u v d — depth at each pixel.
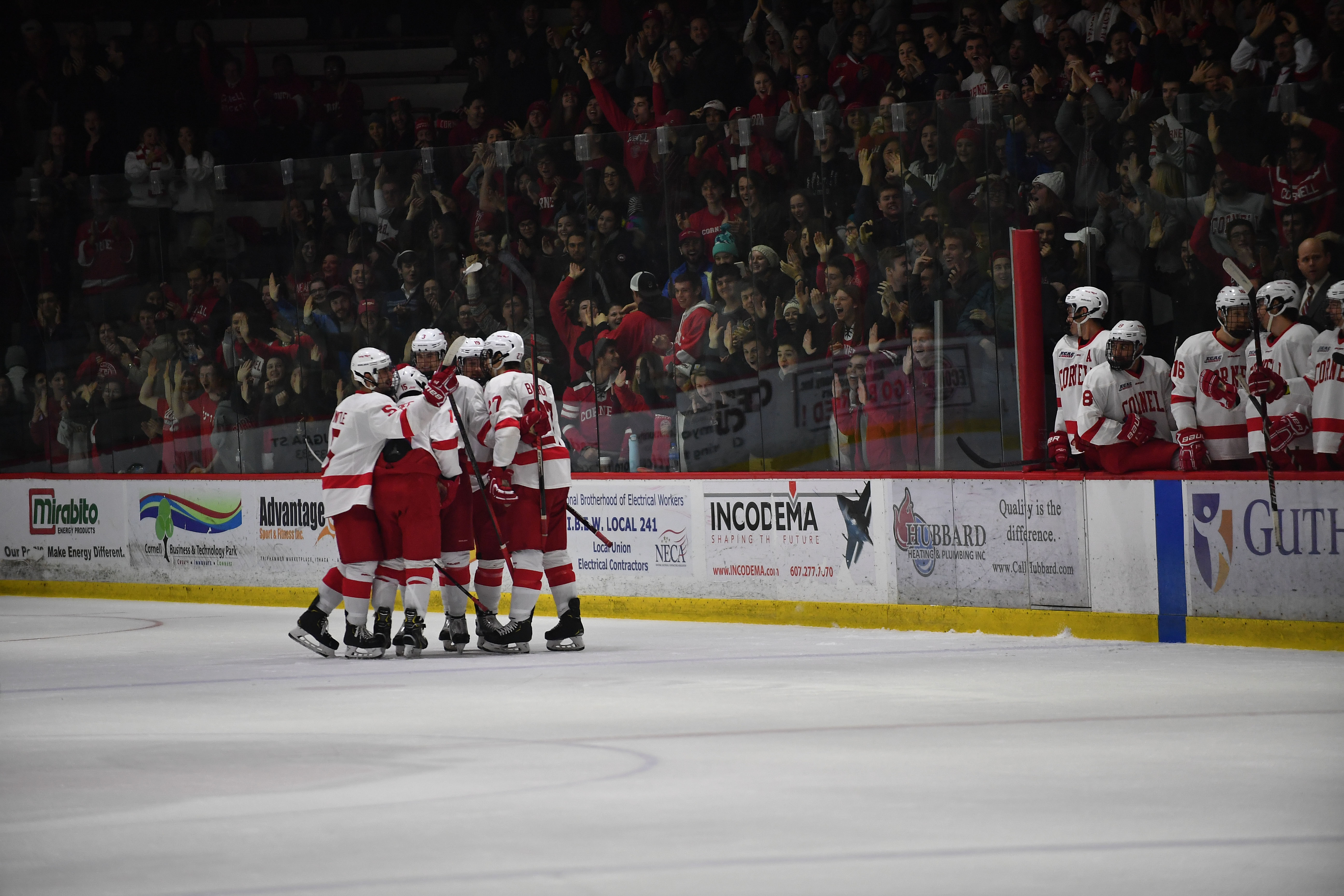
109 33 47.59
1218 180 27.66
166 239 36.78
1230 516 23.09
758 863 10.28
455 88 45.59
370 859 10.59
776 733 15.80
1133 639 24.17
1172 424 25.27
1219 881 9.74
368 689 20.16
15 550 39.47
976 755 14.30
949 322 28.62
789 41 37.34
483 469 24.58
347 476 23.75
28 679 22.12
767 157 30.11
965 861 10.29
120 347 37.66
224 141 43.47
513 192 32.62
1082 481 24.75
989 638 25.06
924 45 35.50
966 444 28.53
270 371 35.59
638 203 31.39
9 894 9.96
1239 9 31.72
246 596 35.53
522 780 13.46
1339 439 23.86
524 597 24.17
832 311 29.62
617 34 40.28
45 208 38.09
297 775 13.98
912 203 28.86
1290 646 22.48
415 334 33.94
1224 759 13.93
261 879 10.12
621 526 30.73
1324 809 11.82
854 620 27.52
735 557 29.16
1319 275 26.34
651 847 10.78
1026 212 28.50
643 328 31.50
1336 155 26.56
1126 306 28.55
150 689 20.70
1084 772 13.35
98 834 11.67
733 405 30.69
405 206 33.81
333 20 47.06
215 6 47.72
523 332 32.81
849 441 29.64
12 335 38.91
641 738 15.59
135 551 37.47
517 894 9.59
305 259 35.06
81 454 38.47
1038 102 32.31
